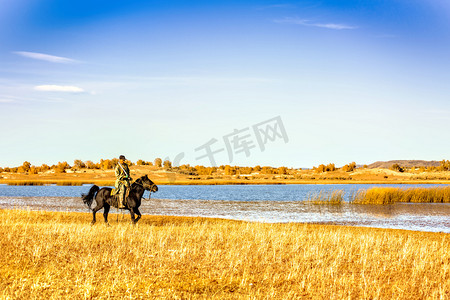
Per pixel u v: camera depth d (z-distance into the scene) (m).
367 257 14.86
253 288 11.20
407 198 45.94
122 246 15.12
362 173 175.75
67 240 15.90
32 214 26.09
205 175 168.38
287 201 48.16
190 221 26.00
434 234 22.58
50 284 10.60
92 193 21.62
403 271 13.36
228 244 16.38
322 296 10.72
